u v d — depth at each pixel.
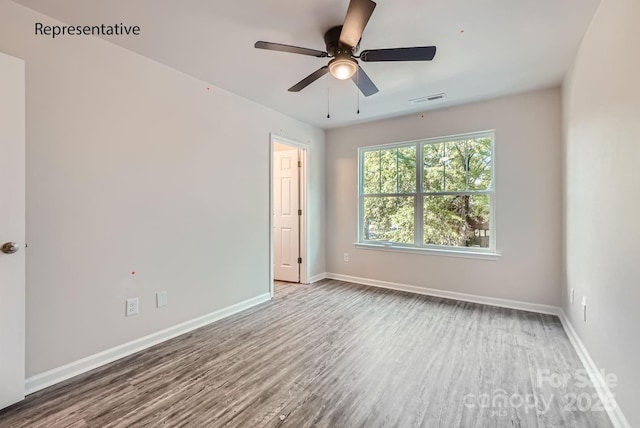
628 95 1.43
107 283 2.20
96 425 1.55
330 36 2.03
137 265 2.38
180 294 2.69
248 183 3.39
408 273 4.01
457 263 3.65
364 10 1.55
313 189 4.50
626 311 1.46
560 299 3.06
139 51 2.34
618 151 1.55
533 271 3.21
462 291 3.62
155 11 1.86
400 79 2.85
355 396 1.78
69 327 2.00
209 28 2.05
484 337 2.57
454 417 1.60
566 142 2.77
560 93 3.02
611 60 1.64
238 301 3.26
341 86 3.01
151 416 1.61
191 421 1.58
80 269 2.05
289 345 2.45
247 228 3.38
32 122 1.84
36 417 1.60
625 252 1.47
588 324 2.07
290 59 2.47
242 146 3.31
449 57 2.44
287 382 1.93
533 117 3.18
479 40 2.19
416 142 3.96
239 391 1.83
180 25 2.01
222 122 3.08
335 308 3.34
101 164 2.16
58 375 1.94
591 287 2.01
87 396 1.78
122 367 2.11
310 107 3.64
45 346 1.89
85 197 2.08
